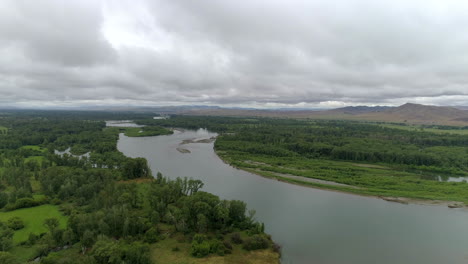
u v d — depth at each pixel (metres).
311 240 96.38
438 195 139.00
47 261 69.19
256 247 86.75
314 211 121.75
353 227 106.81
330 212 120.81
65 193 118.94
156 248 84.50
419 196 137.25
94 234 83.06
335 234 101.00
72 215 89.81
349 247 92.38
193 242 84.19
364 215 118.19
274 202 131.50
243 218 102.19
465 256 88.19
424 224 110.19
